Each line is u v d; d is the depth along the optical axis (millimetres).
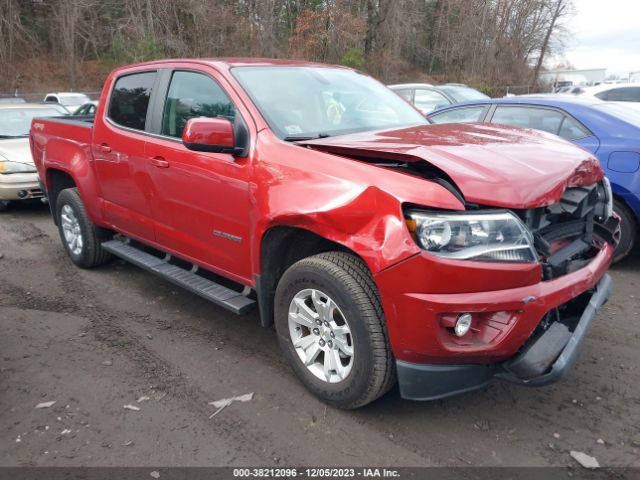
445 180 2627
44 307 4594
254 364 3645
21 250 6262
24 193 7703
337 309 2951
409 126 3881
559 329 2770
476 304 2504
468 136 3301
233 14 33750
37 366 3619
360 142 3053
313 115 3664
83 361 3688
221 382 3426
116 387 3365
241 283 3609
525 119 5906
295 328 3223
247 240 3391
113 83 4746
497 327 2598
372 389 2852
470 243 2502
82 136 4988
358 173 2779
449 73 46188
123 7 33688
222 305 3549
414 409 3123
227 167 3422
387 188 2631
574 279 2830
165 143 3982
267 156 3205
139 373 3533
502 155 2902
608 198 3484
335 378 3043
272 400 3221
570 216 3062
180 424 2998
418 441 2850
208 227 3701
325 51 35469
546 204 2676
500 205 2543
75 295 4852
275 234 3207
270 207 3092
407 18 43438
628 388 3326
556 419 3031
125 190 4480
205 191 3621
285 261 3396
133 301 4711
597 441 2842
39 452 2771
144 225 4383
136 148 4238
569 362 2648
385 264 2588
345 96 4027
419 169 2756
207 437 2889
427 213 2527
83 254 5328
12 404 3189
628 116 5285
